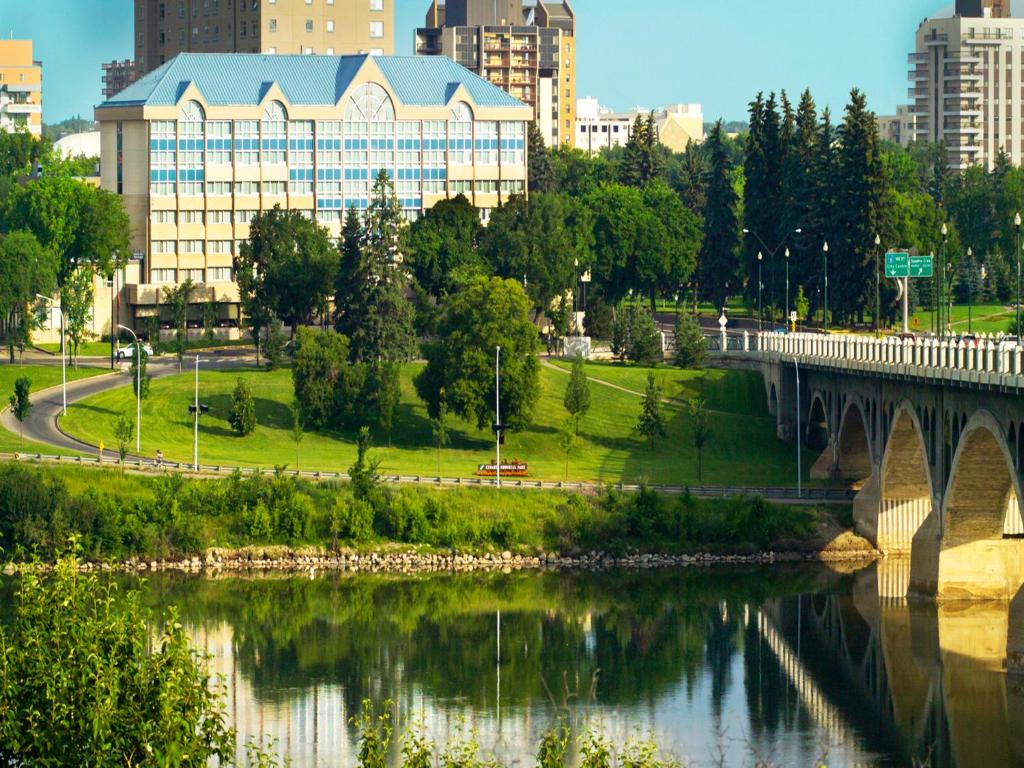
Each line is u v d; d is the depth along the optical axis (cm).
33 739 12650
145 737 12575
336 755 19312
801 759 19025
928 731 19888
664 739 19738
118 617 13375
